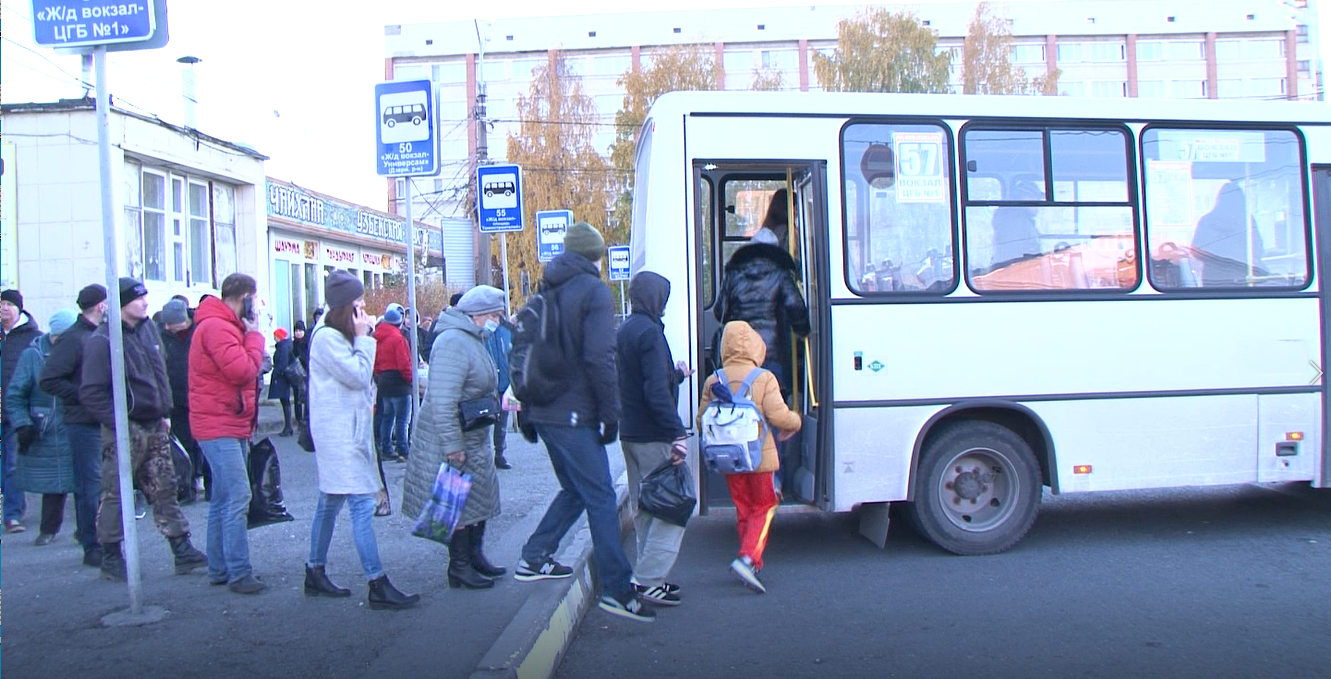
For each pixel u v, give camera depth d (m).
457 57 74.38
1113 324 6.87
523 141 37.41
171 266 16.73
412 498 5.59
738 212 7.79
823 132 6.61
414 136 8.09
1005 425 6.94
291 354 14.37
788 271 6.83
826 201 6.59
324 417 5.46
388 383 11.23
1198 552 6.93
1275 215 7.20
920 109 6.72
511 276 35.28
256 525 6.04
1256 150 7.17
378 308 22.06
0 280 13.59
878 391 6.59
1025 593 6.00
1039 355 6.77
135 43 4.99
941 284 6.70
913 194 6.69
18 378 7.06
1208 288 7.04
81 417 6.43
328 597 5.68
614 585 5.38
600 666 4.91
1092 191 6.92
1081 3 57.62
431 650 4.79
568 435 5.26
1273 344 7.10
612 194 37.09
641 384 5.70
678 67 36.38
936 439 6.72
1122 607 5.70
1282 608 5.65
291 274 21.73
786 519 8.21
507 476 10.07
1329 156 7.27
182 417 8.77
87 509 6.48
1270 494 8.95
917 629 5.37
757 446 5.83
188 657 4.76
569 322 5.21
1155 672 4.68
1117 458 6.88
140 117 15.27
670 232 6.51
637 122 36.25
